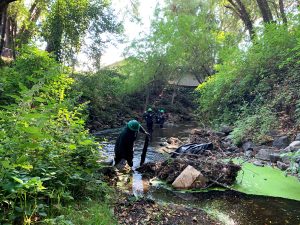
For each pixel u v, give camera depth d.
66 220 3.02
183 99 32.56
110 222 3.49
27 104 3.65
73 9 16.41
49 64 9.18
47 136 3.05
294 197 5.29
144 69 26.45
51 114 4.23
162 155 9.19
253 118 9.78
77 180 4.04
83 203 3.83
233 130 10.77
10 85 8.20
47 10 16.91
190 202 5.02
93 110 16.97
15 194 2.99
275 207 4.82
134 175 6.52
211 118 14.03
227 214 4.51
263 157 7.73
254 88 11.82
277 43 11.65
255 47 12.34
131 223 3.76
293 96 9.47
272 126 9.08
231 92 12.63
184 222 4.01
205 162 6.48
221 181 5.96
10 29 21.81
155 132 15.97
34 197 3.17
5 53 20.80
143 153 7.32
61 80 8.27
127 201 4.46
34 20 20.80
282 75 11.21
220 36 25.20
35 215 3.09
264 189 5.70
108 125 17.31
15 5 17.56
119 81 25.19
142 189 5.60
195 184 5.77
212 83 14.34
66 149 4.28
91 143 4.73
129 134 6.91
